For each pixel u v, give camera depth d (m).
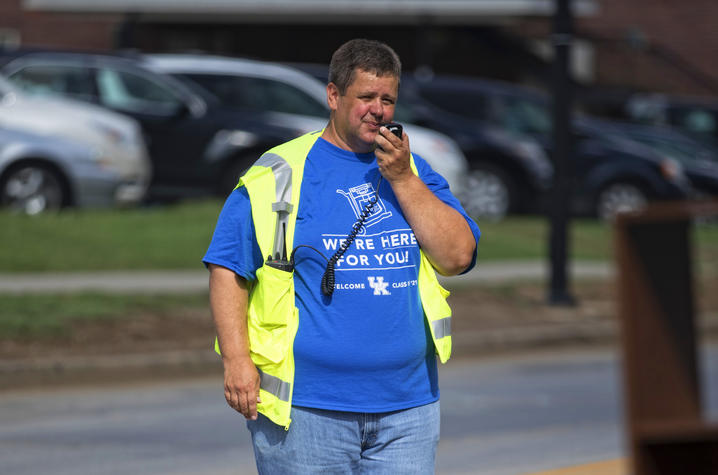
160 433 23.48
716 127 82.06
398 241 10.58
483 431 24.36
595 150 63.03
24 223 45.97
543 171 61.16
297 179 10.71
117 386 30.08
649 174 62.69
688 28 98.12
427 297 10.67
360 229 10.52
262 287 10.49
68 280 40.44
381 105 10.64
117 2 77.44
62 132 47.78
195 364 32.47
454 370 33.97
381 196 10.72
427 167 11.44
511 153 61.03
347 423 10.30
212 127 52.47
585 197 63.22
